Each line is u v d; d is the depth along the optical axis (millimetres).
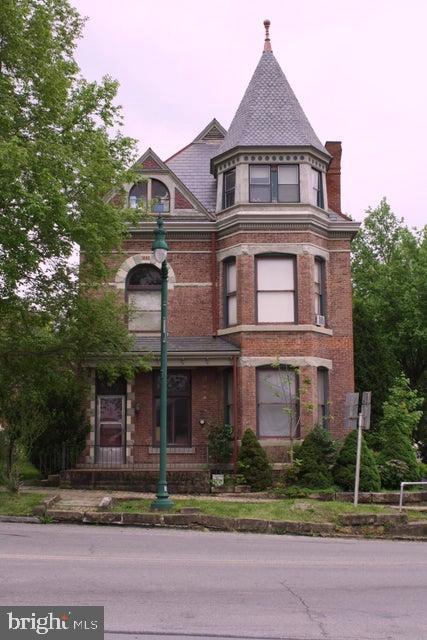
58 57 19219
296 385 23750
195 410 24516
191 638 7258
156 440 24453
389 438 23031
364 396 19062
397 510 17750
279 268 24453
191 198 25766
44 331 20078
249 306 24047
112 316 20250
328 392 24562
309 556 12844
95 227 17484
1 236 16719
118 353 20719
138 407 24500
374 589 9891
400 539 16625
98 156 18375
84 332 19781
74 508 17125
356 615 8391
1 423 19391
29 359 20109
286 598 9180
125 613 8180
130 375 21469
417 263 37594
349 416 19172
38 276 19547
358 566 11859
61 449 22844
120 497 18828
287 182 24875
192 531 16062
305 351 23828
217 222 25219
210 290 25328
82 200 18469
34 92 18453
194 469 23641
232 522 16359
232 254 24703
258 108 25688
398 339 36656
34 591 9094
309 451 21906
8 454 18750
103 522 16422
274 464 23016
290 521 16391
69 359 20750
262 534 16047
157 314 25281
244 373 23688
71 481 21547
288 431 23531
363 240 43562
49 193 16375
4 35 17922
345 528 16641
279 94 26000
